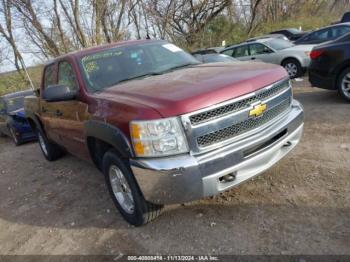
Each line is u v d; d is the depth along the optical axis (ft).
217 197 12.76
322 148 15.71
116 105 10.75
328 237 9.75
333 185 12.35
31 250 12.28
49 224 13.83
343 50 21.50
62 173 19.70
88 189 16.47
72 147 15.96
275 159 11.56
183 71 13.12
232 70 11.86
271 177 13.55
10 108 34.91
